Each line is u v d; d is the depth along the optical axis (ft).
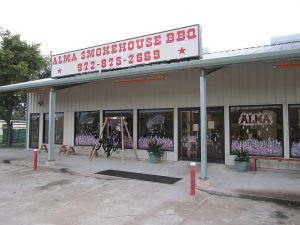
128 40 37.50
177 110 37.63
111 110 43.50
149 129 39.99
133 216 18.19
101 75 32.22
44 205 20.35
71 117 47.93
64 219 17.69
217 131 35.12
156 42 34.68
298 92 30.35
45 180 28.14
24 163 37.37
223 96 34.53
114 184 26.09
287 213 18.80
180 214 18.52
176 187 24.57
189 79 36.94
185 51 32.12
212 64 24.67
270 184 24.81
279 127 31.40
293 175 28.53
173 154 37.63
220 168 32.01
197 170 31.32
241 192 22.33
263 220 17.60
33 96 54.03
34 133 53.93
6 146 61.36
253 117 32.89
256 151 32.53
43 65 64.64
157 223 17.07
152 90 39.73
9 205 20.36
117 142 42.09
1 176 30.32
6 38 60.70
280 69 31.32
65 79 34.71
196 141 36.52
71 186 25.63
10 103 62.34
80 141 46.73
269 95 31.81
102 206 20.08
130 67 37.11
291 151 30.63
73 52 43.62
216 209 19.49
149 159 38.24
